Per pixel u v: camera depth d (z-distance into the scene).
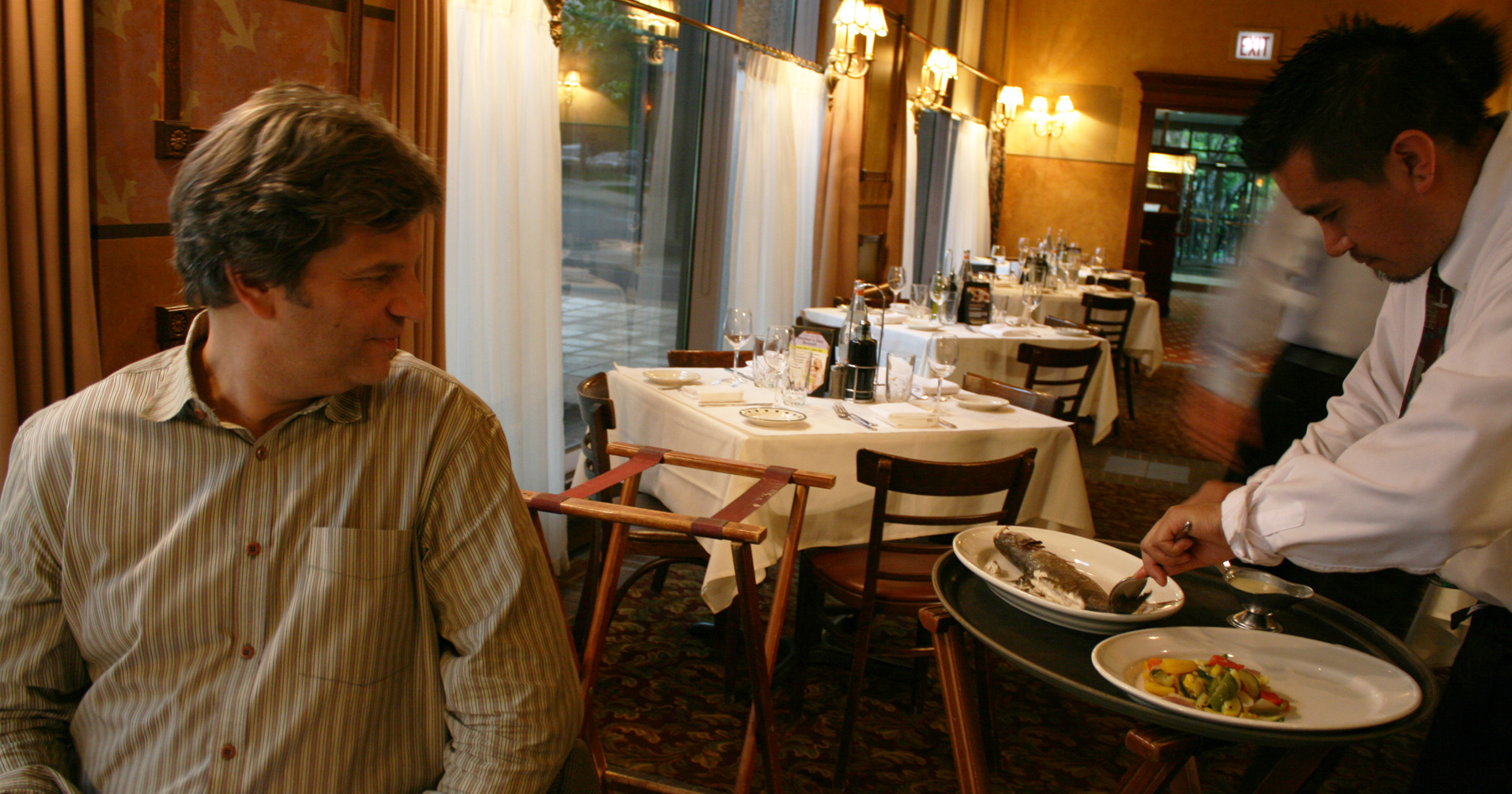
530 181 3.55
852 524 2.78
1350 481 1.16
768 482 1.84
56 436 1.04
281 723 1.02
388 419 1.08
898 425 2.88
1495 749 1.40
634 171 4.79
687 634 3.19
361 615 1.04
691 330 5.38
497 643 1.11
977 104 10.69
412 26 2.76
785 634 3.19
